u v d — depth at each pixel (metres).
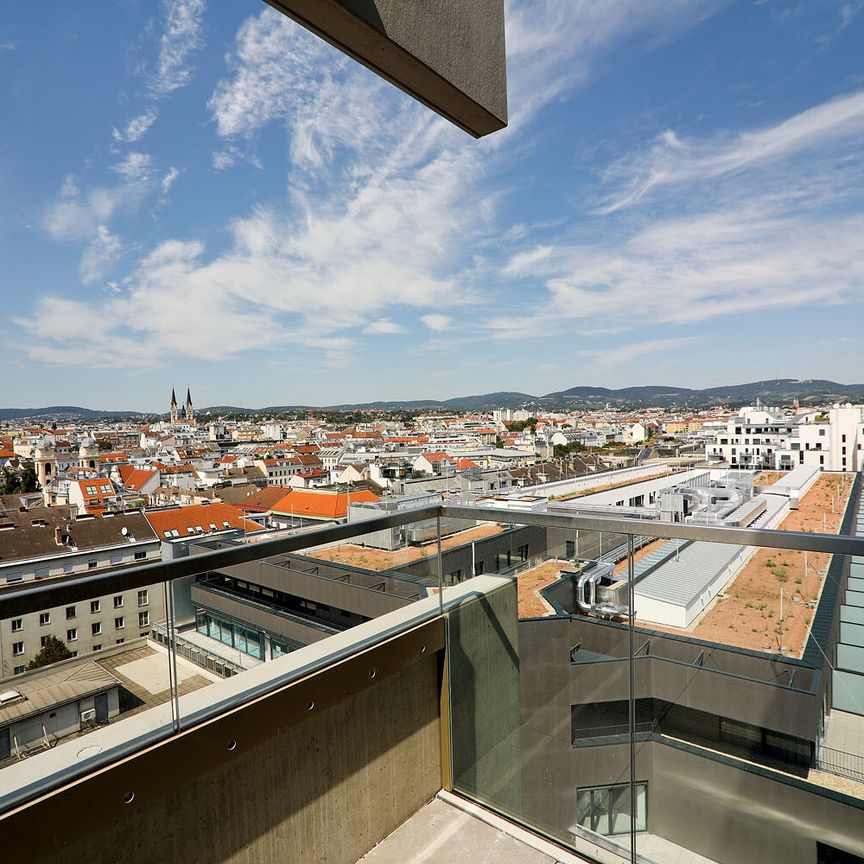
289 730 1.57
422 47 1.54
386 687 1.92
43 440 81.38
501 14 1.94
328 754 1.70
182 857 1.32
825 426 45.44
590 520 1.76
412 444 103.12
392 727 1.94
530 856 1.79
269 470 90.25
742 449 48.34
